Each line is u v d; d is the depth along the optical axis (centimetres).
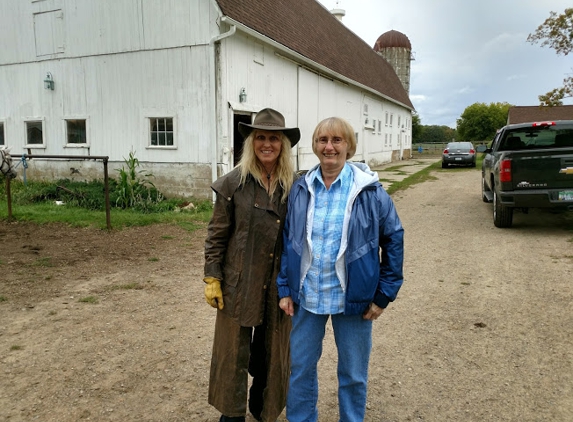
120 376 331
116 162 1242
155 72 1158
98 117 1250
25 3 1301
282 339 261
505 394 309
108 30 1201
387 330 416
